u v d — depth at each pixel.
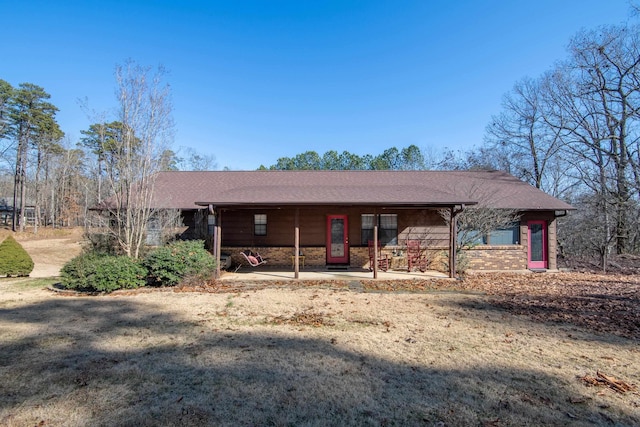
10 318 7.11
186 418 3.42
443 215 14.12
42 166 41.47
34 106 37.72
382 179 17.31
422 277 12.50
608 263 16.22
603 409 3.64
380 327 6.51
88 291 9.87
